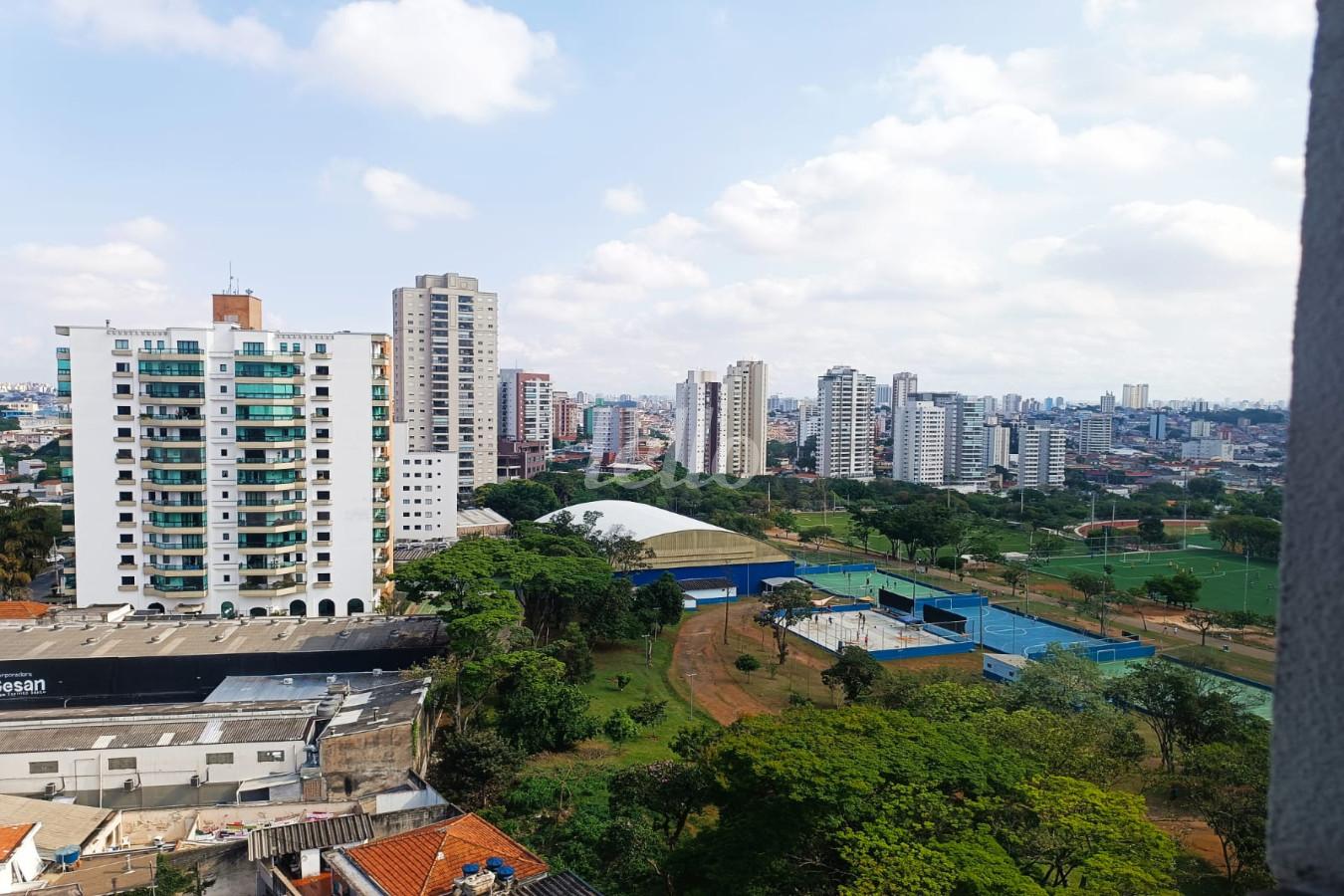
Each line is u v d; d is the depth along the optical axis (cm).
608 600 7675
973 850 2792
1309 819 297
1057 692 5094
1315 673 297
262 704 5094
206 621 6944
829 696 6862
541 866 3067
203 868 3391
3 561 8606
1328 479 298
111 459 7931
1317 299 307
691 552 10862
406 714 4788
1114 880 2755
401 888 2894
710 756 3506
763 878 3069
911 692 5278
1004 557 12450
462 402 17200
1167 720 5119
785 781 3064
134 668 6016
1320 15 314
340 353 8319
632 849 3641
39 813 3938
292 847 3447
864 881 2619
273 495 8062
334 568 8400
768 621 7975
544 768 5019
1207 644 8631
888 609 9788
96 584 7969
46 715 4916
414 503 12862
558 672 5562
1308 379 309
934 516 12619
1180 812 4606
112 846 3881
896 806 3025
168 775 4500
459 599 6600
